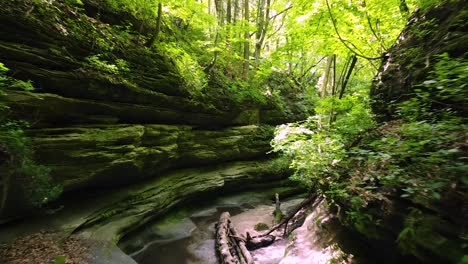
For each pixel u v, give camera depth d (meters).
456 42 6.09
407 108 5.35
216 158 16.03
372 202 5.29
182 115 13.54
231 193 16.78
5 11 7.38
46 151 8.07
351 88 17.03
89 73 9.02
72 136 8.68
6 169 6.08
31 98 7.62
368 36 10.73
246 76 19.94
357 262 6.09
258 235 11.13
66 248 7.44
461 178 3.42
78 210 9.26
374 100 8.03
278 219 12.90
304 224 9.76
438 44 6.66
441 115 5.23
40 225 8.05
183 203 13.83
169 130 12.76
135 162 10.81
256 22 21.62
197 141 14.95
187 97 13.33
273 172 18.23
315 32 11.05
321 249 7.39
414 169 4.26
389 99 7.55
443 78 4.68
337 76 20.89
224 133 16.55
